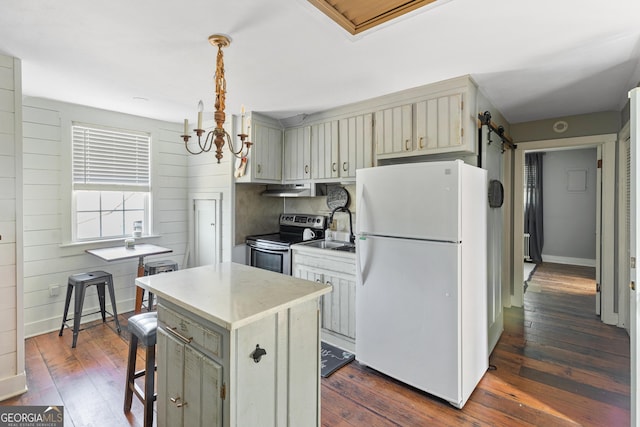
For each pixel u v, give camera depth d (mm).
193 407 1418
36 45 1935
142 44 1911
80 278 2951
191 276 1880
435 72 2318
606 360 2639
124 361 2598
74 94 2863
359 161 3078
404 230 2223
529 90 2674
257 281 1770
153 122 3832
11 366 2150
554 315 3676
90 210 3438
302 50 1975
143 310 3686
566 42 1871
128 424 1895
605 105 3096
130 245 3465
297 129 3635
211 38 1809
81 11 1571
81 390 2215
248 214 3863
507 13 1574
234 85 2596
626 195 3184
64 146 3180
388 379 2383
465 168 2102
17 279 2170
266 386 1382
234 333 1252
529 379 2373
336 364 2572
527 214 6645
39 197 3045
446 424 1905
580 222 6270
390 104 2838
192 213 4133
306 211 4051
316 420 1614
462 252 2053
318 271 3000
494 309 2902
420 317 2158
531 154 6582
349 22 1677
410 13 1578
